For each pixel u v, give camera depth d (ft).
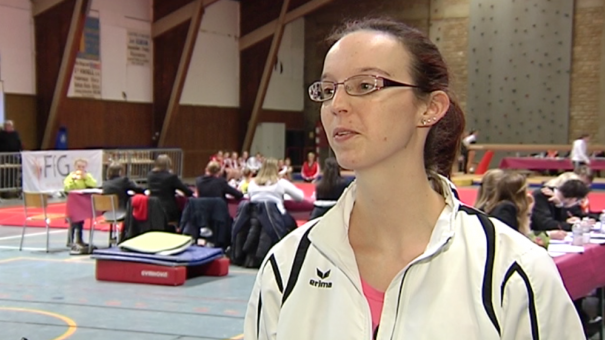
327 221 4.10
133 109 63.31
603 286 16.10
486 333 3.59
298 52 80.74
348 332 3.79
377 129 3.73
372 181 3.90
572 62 66.95
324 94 3.94
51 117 54.49
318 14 80.12
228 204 28.55
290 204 27.96
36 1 53.93
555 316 3.73
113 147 59.06
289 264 4.17
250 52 74.08
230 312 19.22
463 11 71.61
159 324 17.92
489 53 70.33
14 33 52.70
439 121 4.17
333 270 3.99
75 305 19.80
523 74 68.90
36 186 46.39
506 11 69.31
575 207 21.07
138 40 63.21
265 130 76.54
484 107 70.90
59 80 54.13
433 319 3.65
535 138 68.69
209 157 71.36
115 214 28.53
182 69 64.08
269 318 4.17
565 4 66.74
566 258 13.64
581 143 54.65
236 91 74.54
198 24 63.26
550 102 67.87
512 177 15.29
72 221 28.60
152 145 65.41
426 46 3.93
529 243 3.86
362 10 77.20
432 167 4.31
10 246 29.94
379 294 3.90
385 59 3.77
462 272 3.74
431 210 4.00
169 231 28.81
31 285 22.38
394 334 3.71
